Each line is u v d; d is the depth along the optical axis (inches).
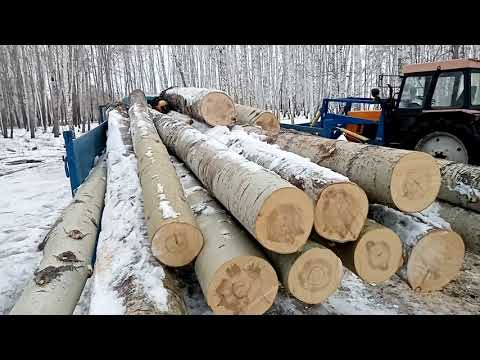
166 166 138.8
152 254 105.8
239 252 95.2
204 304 112.5
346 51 717.3
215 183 120.7
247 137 166.2
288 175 112.9
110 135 231.9
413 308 119.3
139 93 306.2
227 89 614.5
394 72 691.4
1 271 152.2
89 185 177.2
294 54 724.0
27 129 749.3
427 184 109.9
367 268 104.1
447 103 239.9
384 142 261.4
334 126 292.0
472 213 145.4
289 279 95.3
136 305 90.0
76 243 123.8
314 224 97.2
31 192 282.0
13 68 681.0
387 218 121.8
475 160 213.3
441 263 114.0
